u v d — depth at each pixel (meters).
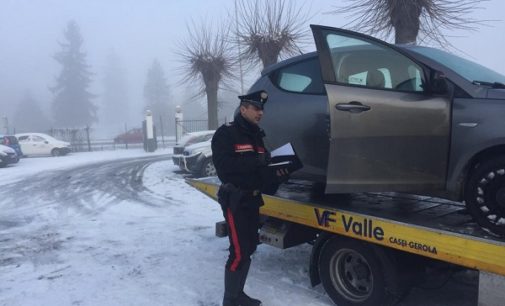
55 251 5.77
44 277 4.80
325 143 4.01
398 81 3.42
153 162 18.17
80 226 7.15
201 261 5.14
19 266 5.20
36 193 10.87
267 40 12.77
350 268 3.75
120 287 4.44
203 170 11.98
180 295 4.20
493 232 2.91
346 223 3.60
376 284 3.47
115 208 8.54
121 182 12.17
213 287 4.36
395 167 3.32
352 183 3.40
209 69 16.44
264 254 5.24
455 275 4.22
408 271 3.46
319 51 3.45
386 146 3.33
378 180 3.36
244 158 3.50
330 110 3.39
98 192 10.58
